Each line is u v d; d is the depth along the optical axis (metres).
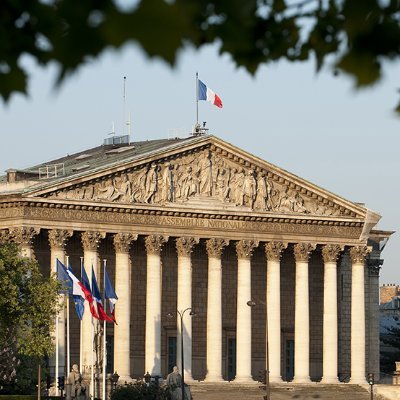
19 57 13.23
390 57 13.70
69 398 179.62
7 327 174.62
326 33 15.03
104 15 12.80
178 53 12.84
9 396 172.50
